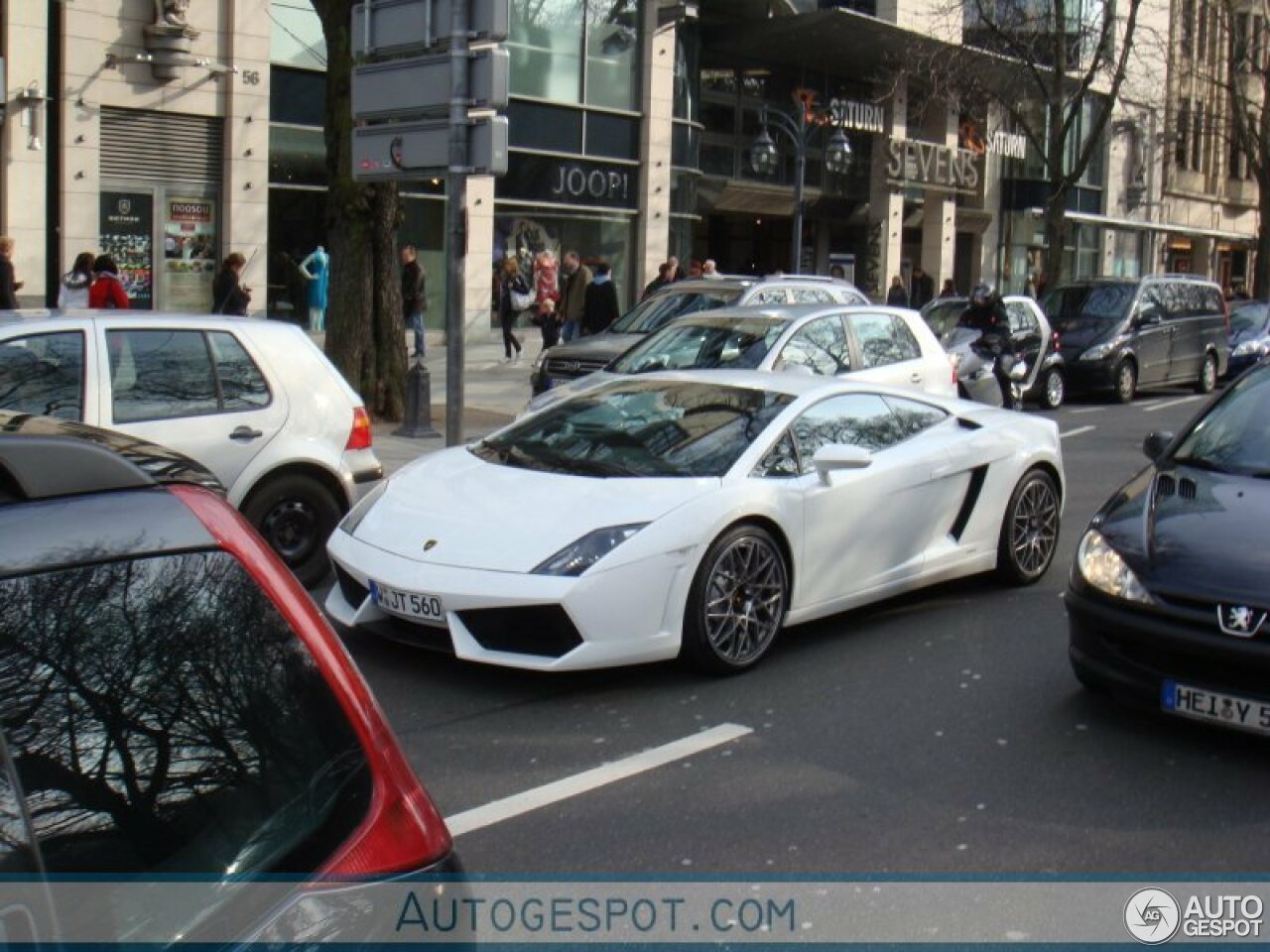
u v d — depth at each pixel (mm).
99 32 19359
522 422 7445
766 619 6633
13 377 6992
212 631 2070
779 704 6066
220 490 2273
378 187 14875
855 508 7090
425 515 6492
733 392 7312
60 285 19078
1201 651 5227
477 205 24438
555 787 5027
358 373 14945
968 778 5199
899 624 7504
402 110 10969
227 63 20719
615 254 27500
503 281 22812
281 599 2178
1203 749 5570
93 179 19438
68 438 2049
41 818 1817
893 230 35844
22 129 18562
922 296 31656
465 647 5980
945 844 4598
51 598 1908
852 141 35094
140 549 2020
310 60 22062
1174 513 5867
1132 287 22047
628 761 5320
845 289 15812
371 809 2115
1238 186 53375
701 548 6258
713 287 14984
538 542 6082
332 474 8070
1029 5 29781
